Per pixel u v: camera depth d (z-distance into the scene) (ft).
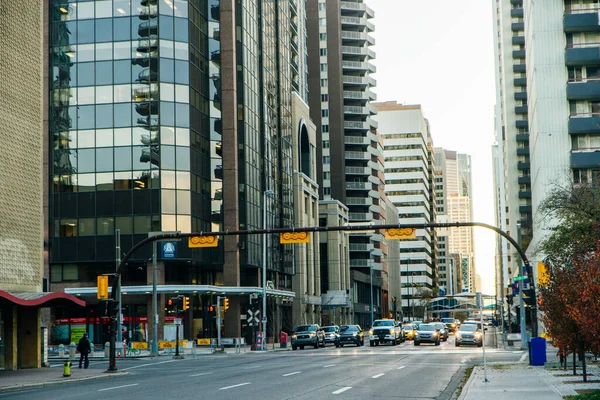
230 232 117.70
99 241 226.58
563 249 132.87
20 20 136.87
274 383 82.23
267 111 292.40
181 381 88.58
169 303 171.83
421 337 220.43
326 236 409.90
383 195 568.00
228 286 245.86
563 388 70.03
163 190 226.79
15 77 134.31
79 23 233.35
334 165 495.82
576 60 222.07
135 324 226.58
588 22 222.89
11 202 130.62
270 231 116.98
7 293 110.93
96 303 228.02
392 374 96.73
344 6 523.70
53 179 230.07
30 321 134.62
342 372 101.14
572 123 220.84
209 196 246.47
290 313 315.58
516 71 445.37
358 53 523.70
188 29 236.84
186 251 227.61
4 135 129.70
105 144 229.25
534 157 249.75
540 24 229.45
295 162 337.31
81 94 231.50
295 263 328.29
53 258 228.22
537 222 198.59
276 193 301.84
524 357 138.72
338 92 502.38
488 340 252.62
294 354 173.99
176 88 232.32
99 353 203.62
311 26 504.84
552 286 89.71
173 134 230.27
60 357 184.44
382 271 552.41
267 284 266.57
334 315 408.87
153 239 117.60
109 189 227.81
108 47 231.91
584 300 69.62
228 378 91.86
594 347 72.08
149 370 120.26
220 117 252.83
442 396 67.51
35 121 140.36
